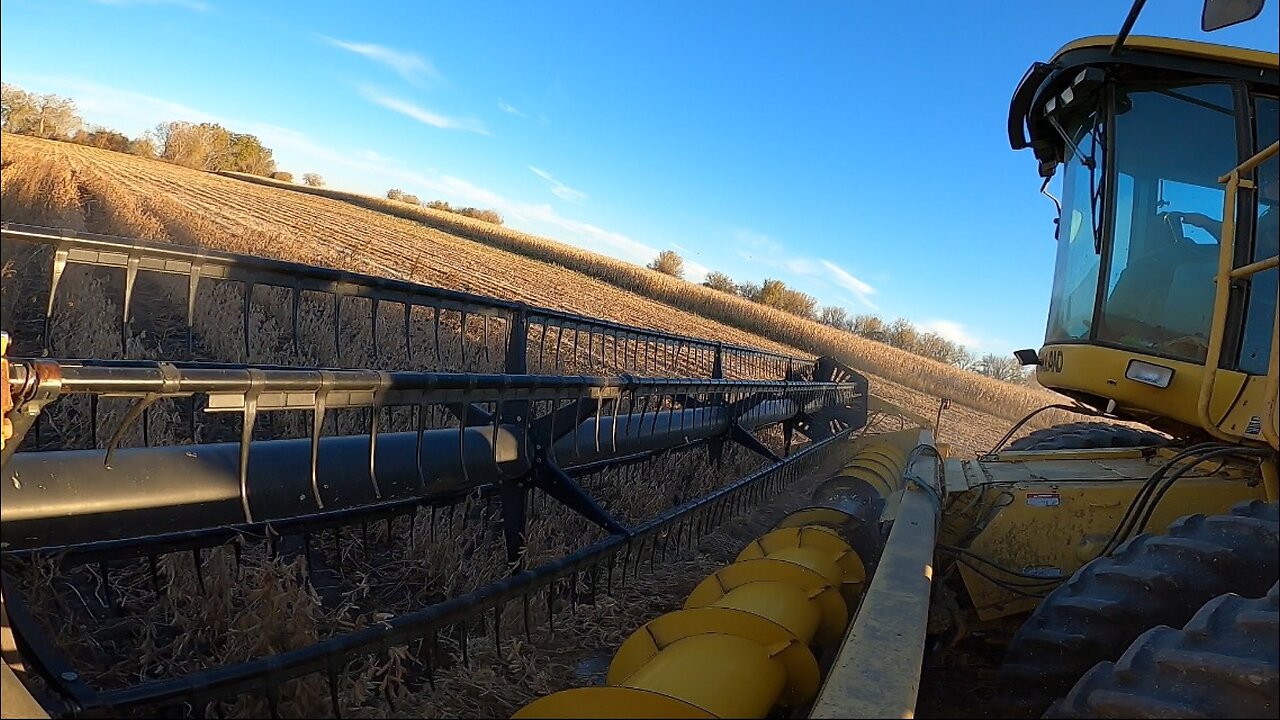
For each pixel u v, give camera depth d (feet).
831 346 110.32
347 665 10.35
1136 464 14.78
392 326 27.71
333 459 10.32
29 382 6.52
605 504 20.12
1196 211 12.23
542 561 14.51
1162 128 12.73
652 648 8.60
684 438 20.67
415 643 11.95
